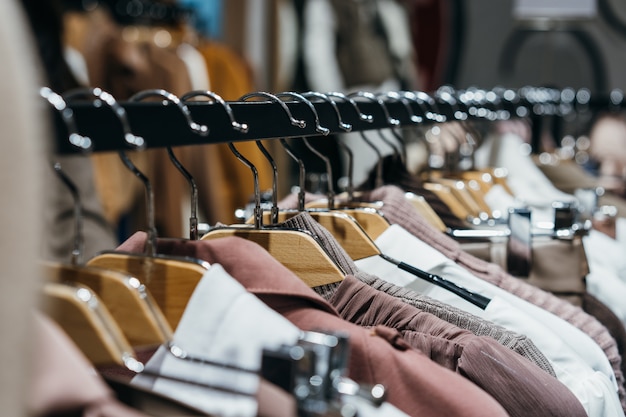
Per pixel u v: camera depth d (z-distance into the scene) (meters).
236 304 0.61
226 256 0.72
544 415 0.77
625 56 4.07
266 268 0.72
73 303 0.56
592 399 0.89
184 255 0.73
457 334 0.80
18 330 0.39
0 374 0.39
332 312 0.73
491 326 0.85
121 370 0.84
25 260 0.38
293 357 0.52
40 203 0.39
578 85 4.15
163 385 0.63
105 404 0.49
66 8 2.25
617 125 2.19
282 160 2.92
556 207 1.19
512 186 1.69
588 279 1.29
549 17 2.64
